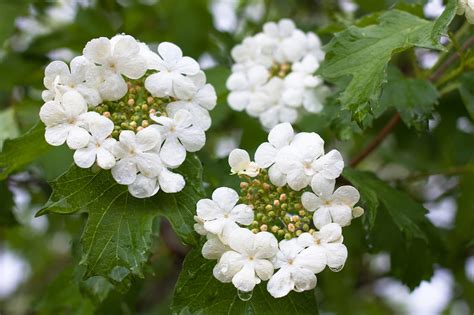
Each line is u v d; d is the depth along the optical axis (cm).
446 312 109
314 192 69
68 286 87
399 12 75
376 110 75
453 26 89
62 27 101
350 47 74
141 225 70
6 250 130
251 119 90
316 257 67
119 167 69
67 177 70
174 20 98
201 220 69
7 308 129
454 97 92
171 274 103
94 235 70
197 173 71
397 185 92
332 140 92
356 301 109
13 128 91
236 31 102
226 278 68
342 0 99
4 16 94
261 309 70
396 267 84
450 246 93
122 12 100
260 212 70
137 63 70
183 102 71
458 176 95
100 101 70
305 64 82
